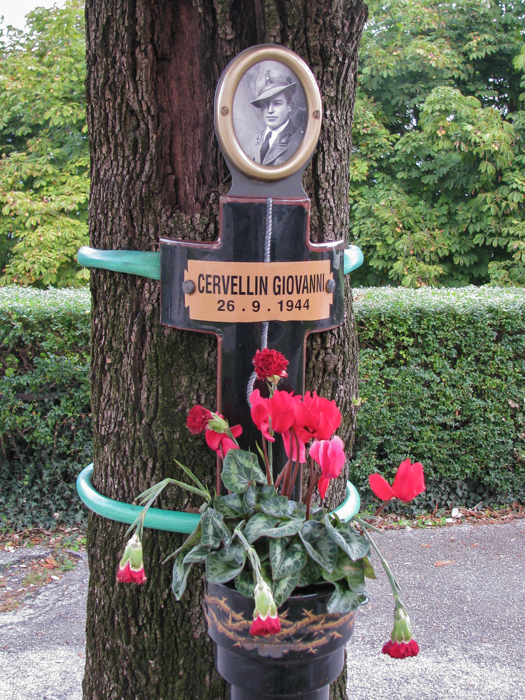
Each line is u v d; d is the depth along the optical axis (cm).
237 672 129
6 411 393
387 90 1084
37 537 400
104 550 172
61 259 895
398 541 409
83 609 324
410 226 985
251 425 153
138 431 164
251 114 144
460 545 402
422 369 437
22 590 343
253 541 120
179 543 165
